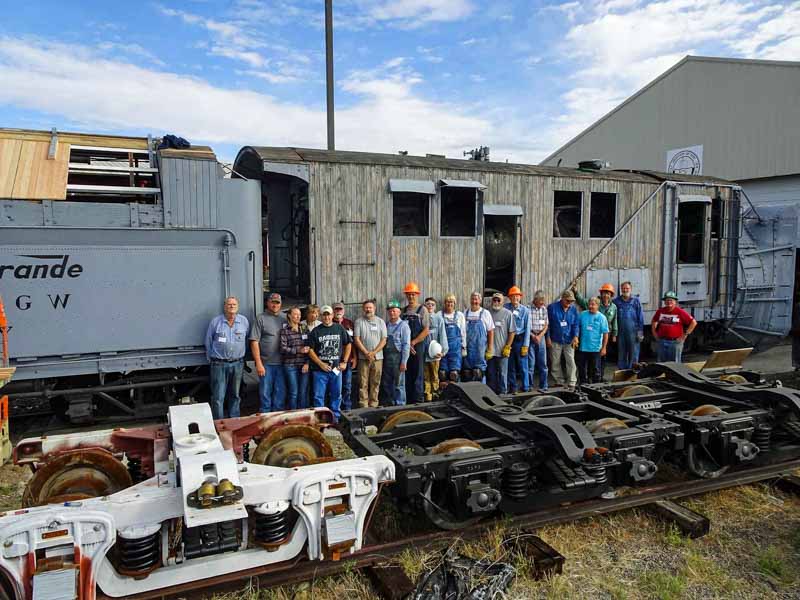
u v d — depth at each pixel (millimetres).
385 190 9109
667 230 11820
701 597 3930
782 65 17953
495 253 11211
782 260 13914
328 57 13625
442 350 8344
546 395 6078
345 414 5270
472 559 4125
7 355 6344
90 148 7824
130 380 7574
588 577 4113
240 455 4785
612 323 9875
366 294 9039
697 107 20797
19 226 6664
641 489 5234
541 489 4777
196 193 7500
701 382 6449
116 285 7176
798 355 10289
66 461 3957
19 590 3150
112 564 3492
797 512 5105
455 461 4301
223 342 7242
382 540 4520
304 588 3838
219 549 3658
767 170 18484
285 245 10938
